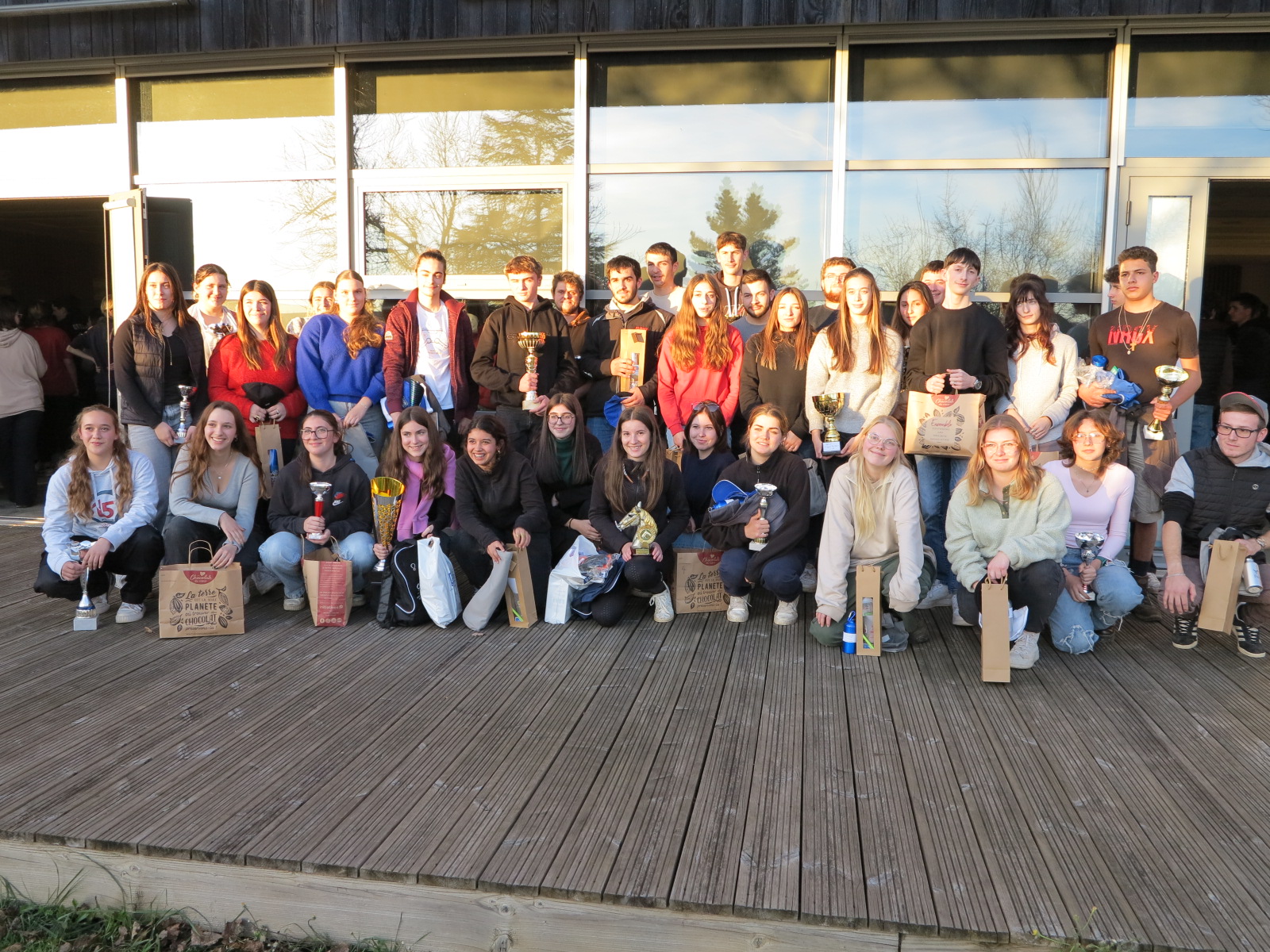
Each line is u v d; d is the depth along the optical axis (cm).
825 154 578
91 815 267
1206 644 411
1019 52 560
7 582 501
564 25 567
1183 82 550
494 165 611
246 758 301
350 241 627
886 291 580
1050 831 259
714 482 466
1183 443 568
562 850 250
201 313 558
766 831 259
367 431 520
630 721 329
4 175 669
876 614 391
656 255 539
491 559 445
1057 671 379
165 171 646
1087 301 564
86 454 428
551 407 460
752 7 551
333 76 617
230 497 446
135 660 386
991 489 389
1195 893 231
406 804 273
